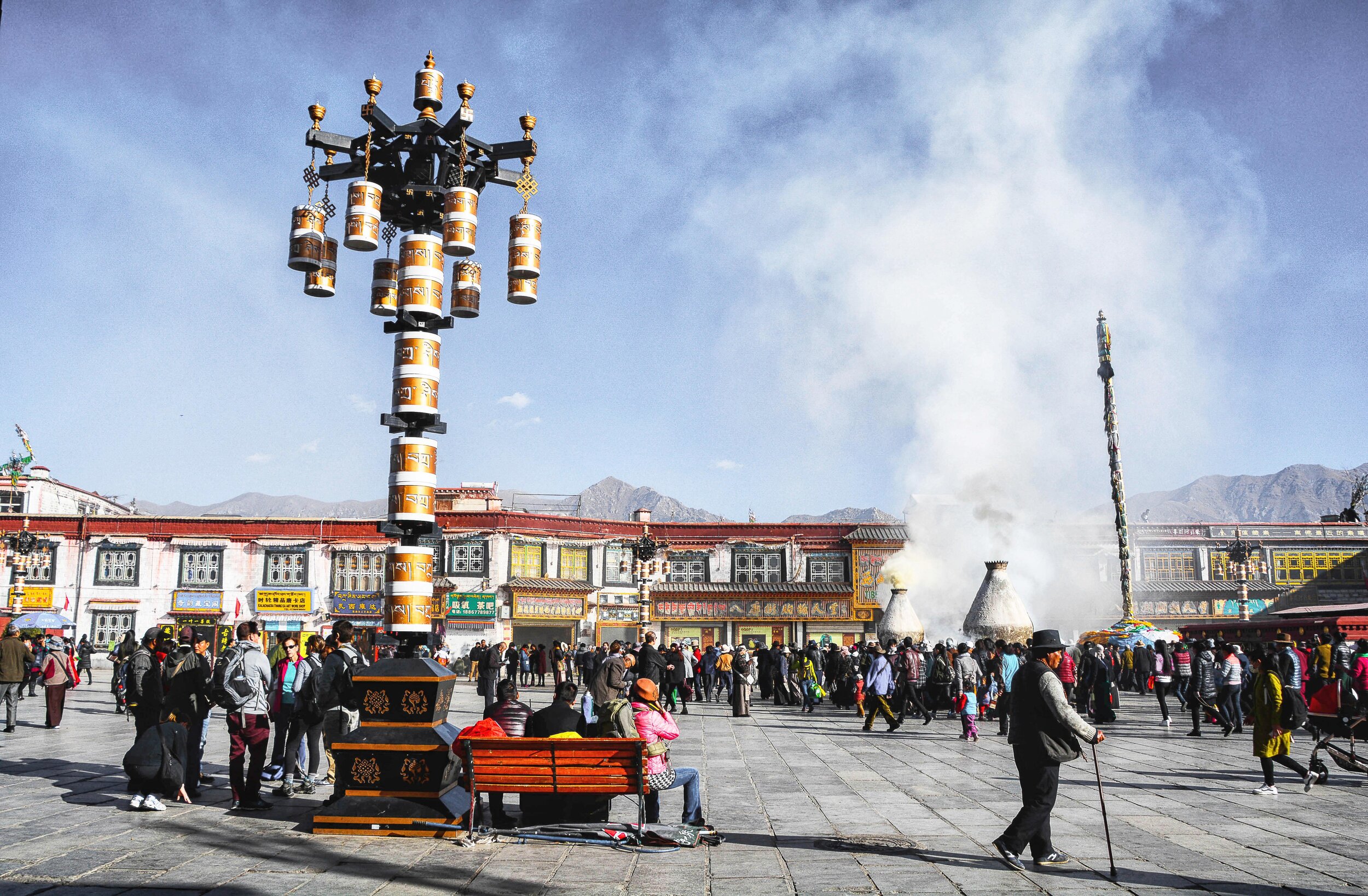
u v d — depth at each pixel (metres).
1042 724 7.71
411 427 10.86
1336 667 19.22
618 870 7.57
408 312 10.86
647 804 9.28
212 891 6.80
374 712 9.12
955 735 19.03
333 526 44.53
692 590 46.03
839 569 47.78
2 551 43.25
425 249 10.95
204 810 9.88
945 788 11.91
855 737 18.55
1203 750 16.03
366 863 7.73
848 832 9.12
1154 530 50.09
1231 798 11.19
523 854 8.12
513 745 8.58
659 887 7.04
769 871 7.52
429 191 11.10
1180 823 9.56
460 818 9.02
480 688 23.94
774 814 10.06
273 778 11.88
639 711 8.91
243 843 8.37
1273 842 8.66
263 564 44.12
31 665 26.00
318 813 8.88
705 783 12.34
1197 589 48.34
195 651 10.24
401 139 11.30
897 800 11.02
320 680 10.66
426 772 8.95
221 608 43.72
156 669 10.20
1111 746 16.69
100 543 43.91
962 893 6.86
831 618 46.12
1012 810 10.32
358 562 44.28
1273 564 49.28
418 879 7.24
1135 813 10.16
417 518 10.67
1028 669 7.88
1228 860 7.93
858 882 7.19
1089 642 29.06
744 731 19.77
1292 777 12.93
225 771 12.70
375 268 11.46
